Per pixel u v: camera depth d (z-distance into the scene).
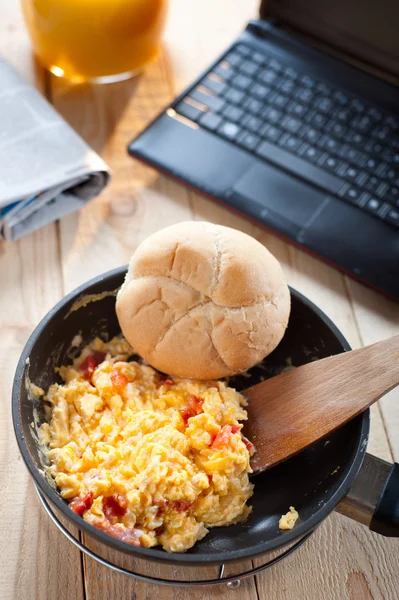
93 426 0.56
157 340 0.54
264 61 0.77
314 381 0.55
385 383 0.53
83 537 0.56
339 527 0.58
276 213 0.69
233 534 0.53
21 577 0.55
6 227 0.67
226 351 0.53
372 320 0.67
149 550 0.47
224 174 0.71
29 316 0.66
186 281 0.53
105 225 0.70
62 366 0.59
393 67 0.74
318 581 0.56
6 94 0.71
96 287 0.58
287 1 0.76
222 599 0.55
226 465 0.53
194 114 0.73
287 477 0.56
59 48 0.73
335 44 0.76
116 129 0.75
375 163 0.71
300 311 0.59
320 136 0.72
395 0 0.71
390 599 0.55
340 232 0.68
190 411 0.56
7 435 0.60
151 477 0.52
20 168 0.67
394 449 0.62
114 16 0.70
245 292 0.52
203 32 0.83
